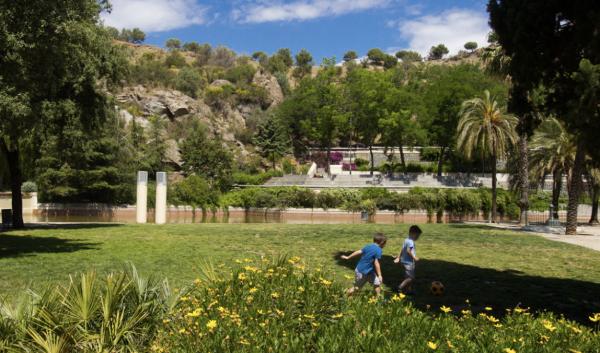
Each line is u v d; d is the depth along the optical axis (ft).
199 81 337.52
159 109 276.62
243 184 213.66
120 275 18.21
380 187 186.39
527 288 35.96
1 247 53.72
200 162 196.95
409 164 237.25
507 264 48.60
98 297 16.26
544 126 121.49
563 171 123.95
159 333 15.56
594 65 25.67
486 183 208.44
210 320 14.02
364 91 221.05
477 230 90.99
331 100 240.94
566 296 33.53
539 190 176.45
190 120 277.64
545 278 40.88
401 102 219.20
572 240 76.07
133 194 157.79
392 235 76.38
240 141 303.89
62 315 15.79
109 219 142.92
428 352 12.28
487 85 236.84
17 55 43.47
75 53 54.49
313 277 18.79
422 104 232.12
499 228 99.71
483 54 104.12
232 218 161.89
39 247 53.83
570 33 30.68
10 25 43.78
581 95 26.27
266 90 364.79
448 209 161.58
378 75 224.94
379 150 293.64
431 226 101.65
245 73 384.06
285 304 15.78
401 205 161.89
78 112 68.54
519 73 33.42
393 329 13.43
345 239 66.74
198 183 170.91
